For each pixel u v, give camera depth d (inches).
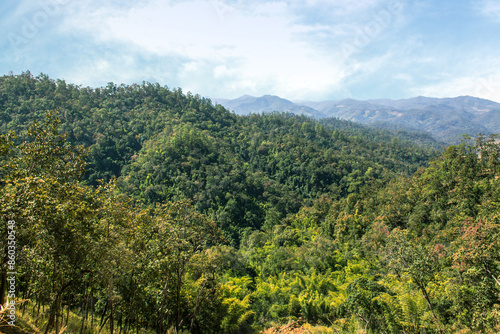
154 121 4483.3
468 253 768.3
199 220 821.2
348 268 1455.5
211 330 1040.8
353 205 2613.2
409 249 853.2
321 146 5767.7
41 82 4424.2
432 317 789.2
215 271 907.4
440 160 2645.2
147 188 2878.9
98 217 542.9
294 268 1567.4
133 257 581.9
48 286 531.5
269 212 2930.6
